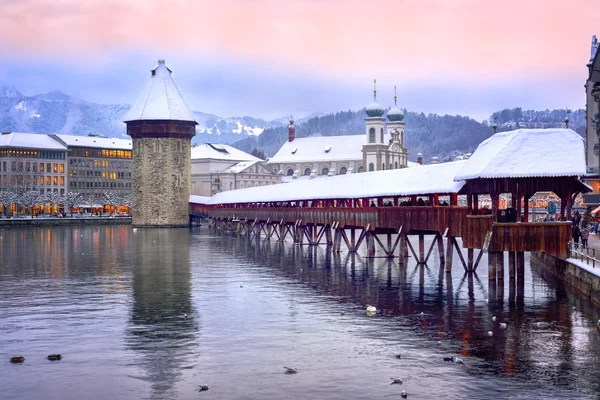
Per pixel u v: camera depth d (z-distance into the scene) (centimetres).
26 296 5809
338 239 9588
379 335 4238
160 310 5112
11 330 4469
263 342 4103
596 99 9431
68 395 3231
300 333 4316
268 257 9181
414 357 3753
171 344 4078
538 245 5422
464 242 6134
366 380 3384
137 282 6662
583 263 5244
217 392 3247
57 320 4769
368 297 5588
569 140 5434
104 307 5256
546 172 5297
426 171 7394
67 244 12150
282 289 6091
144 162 19738
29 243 12431
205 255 9662
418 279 6575
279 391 3250
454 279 6531
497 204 5422
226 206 18212
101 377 3472
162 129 19650
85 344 4094
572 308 4894
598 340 4019
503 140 5597
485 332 4262
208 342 4116
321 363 3666
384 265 7831
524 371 3484
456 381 3350
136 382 3397
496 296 5444
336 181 10494
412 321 4619
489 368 3541
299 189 11825
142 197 19738
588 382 3312
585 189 5453
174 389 3297
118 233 16075
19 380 3434
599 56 9038
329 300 5475
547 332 4225
